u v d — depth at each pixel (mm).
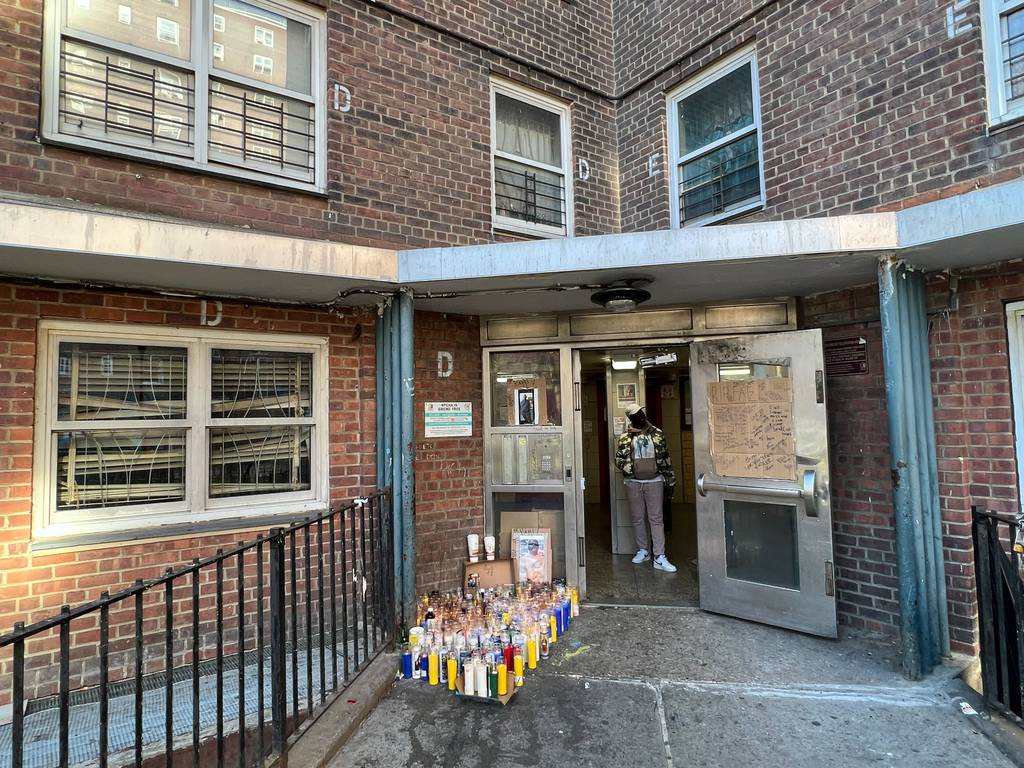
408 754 3020
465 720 3322
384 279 3969
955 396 3891
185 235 3303
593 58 6172
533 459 5363
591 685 3689
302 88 4559
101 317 3795
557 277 4008
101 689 2000
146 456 4016
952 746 3018
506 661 3686
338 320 4668
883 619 4270
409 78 4910
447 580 5078
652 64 5926
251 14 4367
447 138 5086
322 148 4527
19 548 3484
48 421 3660
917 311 3893
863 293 4371
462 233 5109
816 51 4551
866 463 4371
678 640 4340
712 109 5559
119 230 3145
